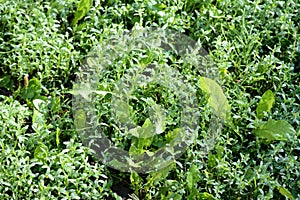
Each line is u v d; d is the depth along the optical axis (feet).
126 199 5.69
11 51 6.13
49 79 6.13
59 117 5.83
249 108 5.91
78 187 5.55
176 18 6.40
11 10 6.24
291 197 5.52
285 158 5.69
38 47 6.10
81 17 6.38
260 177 5.59
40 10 6.35
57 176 5.47
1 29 6.27
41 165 5.62
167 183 5.58
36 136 5.68
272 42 6.48
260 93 6.22
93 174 5.57
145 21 6.45
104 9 6.53
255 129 5.86
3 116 5.69
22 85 6.17
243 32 6.37
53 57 6.11
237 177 5.59
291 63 6.28
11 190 5.44
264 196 5.59
